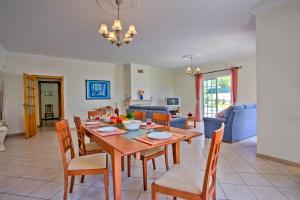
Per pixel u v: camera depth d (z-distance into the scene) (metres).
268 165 2.57
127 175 2.35
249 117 4.24
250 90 5.71
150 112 4.74
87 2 2.40
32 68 5.15
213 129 4.18
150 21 3.04
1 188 2.04
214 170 1.32
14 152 3.35
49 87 8.62
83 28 3.29
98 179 2.26
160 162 2.81
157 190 1.32
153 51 4.98
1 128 3.41
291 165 2.51
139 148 1.32
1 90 4.44
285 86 2.54
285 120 2.55
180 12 2.73
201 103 7.41
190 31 3.52
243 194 1.86
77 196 1.88
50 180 2.23
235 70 6.00
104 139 1.57
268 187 1.99
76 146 3.75
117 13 2.72
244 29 3.45
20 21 2.97
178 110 7.32
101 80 6.46
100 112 3.30
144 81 7.14
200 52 5.14
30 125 4.70
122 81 7.01
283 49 2.54
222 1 2.46
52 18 2.87
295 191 1.90
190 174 1.42
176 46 4.52
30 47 4.44
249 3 2.53
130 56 5.55
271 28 2.66
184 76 8.14
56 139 4.40
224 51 5.07
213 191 1.37
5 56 4.74
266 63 2.74
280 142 2.62
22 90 5.01
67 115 5.75
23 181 2.21
